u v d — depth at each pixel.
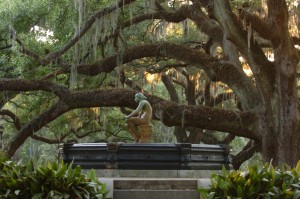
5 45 31.22
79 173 8.29
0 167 8.62
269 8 20.16
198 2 23.59
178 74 37.06
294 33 25.53
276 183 8.23
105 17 24.97
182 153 10.90
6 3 28.86
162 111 22.67
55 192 8.04
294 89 20.89
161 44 24.77
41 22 29.44
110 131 36.56
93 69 25.98
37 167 8.31
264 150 21.69
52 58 25.89
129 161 10.87
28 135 25.14
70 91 24.66
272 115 21.69
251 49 21.39
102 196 8.33
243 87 22.92
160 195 9.37
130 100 23.47
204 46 30.22
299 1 24.81
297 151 20.94
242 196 7.91
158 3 26.84
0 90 24.92
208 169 11.26
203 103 37.03
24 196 8.19
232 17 20.91
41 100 31.17
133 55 25.45
